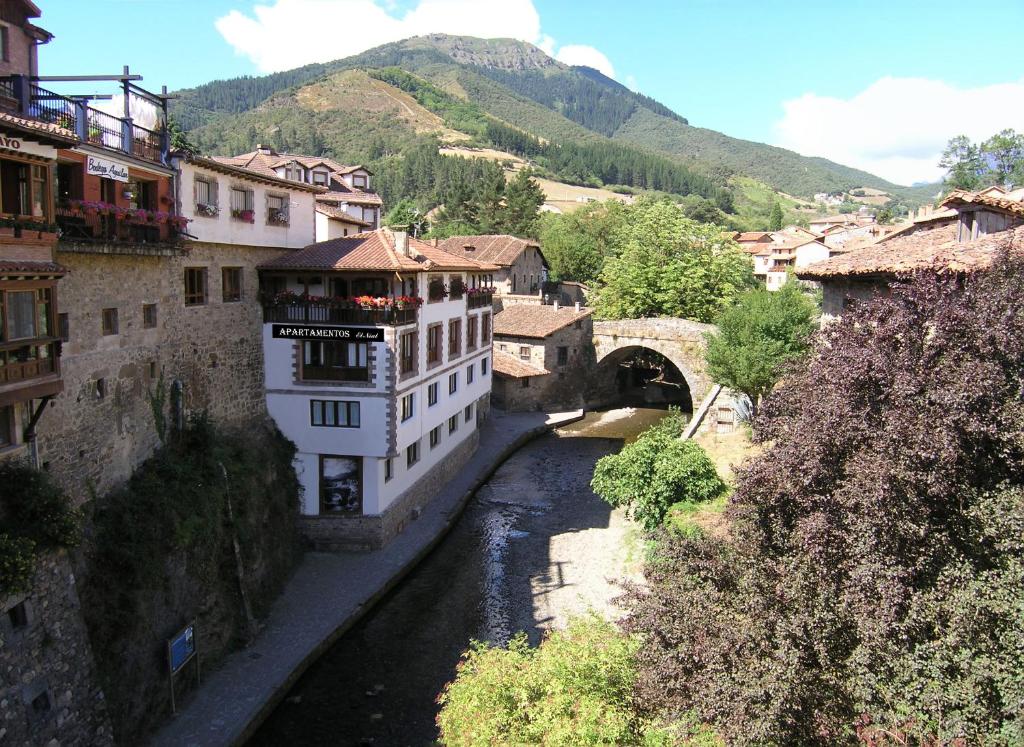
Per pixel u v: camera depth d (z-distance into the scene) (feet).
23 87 59.31
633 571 91.20
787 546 44.52
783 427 52.24
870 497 38.37
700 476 94.22
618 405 197.57
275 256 96.22
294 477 93.91
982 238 71.00
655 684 42.91
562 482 130.82
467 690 48.21
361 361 93.25
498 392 177.47
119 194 70.74
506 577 92.68
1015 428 39.34
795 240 329.72
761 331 111.55
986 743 34.45
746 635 38.11
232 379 87.71
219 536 73.97
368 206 198.70
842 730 37.52
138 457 70.90
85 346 62.90
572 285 262.47
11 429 53.72
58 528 52.49
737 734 36.50
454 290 118.62
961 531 39.75
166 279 75.51
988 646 35.45
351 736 63.77
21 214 50.75
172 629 65.00
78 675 53.72
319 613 80.53
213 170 82.94
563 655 47.50
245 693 66.54
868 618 36.76
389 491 98.58
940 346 42.50
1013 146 218.79
